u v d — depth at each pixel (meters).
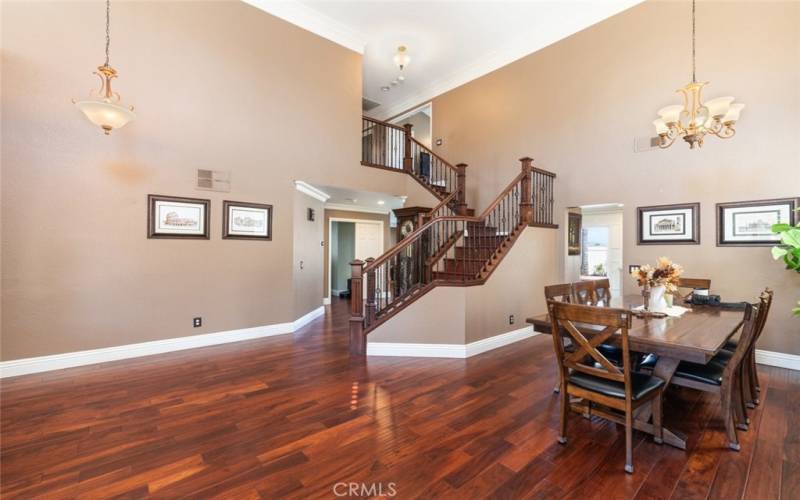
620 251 7.66
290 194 5.05
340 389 3.02
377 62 6.62
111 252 3.74
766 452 2.07
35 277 3.36
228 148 4.48
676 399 2.83
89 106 2.75
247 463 1.98
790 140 3.48
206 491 1.75
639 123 4.53
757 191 3.65
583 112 5.09
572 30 5.22
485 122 6.49
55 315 3.45
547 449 2.12
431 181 7.15
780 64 3.54
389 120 8.77
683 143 4.16
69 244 3.51
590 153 5.00
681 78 4.18
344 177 5.65
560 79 5.37
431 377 3.29
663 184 4.31
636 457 2.03
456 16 5.25
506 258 4.43
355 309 4.04
